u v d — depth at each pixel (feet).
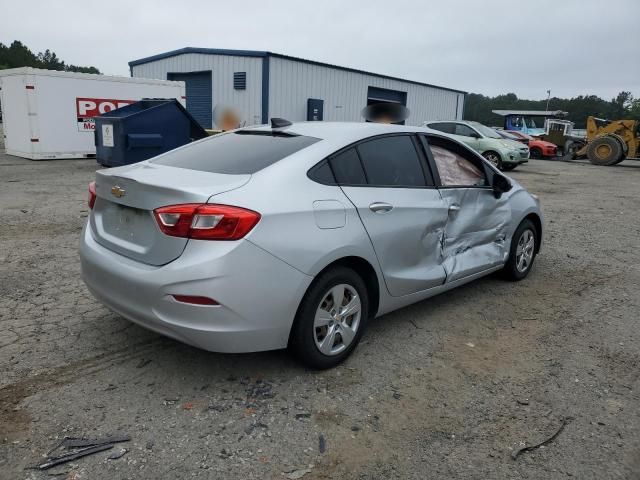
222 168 10.87
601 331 13.89
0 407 9.48
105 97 50.88
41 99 47.73
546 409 10.18
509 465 8.57
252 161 10.93
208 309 9.23
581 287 17.44
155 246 9.73
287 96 73.26
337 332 11.19
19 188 32.55
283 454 8.61
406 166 13.00
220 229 9.21
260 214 9.53
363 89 85.51
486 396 10.57
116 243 10.60
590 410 10.19
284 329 10.09
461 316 14.58
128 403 9.79
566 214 31.45
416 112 99.25
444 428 9.48
